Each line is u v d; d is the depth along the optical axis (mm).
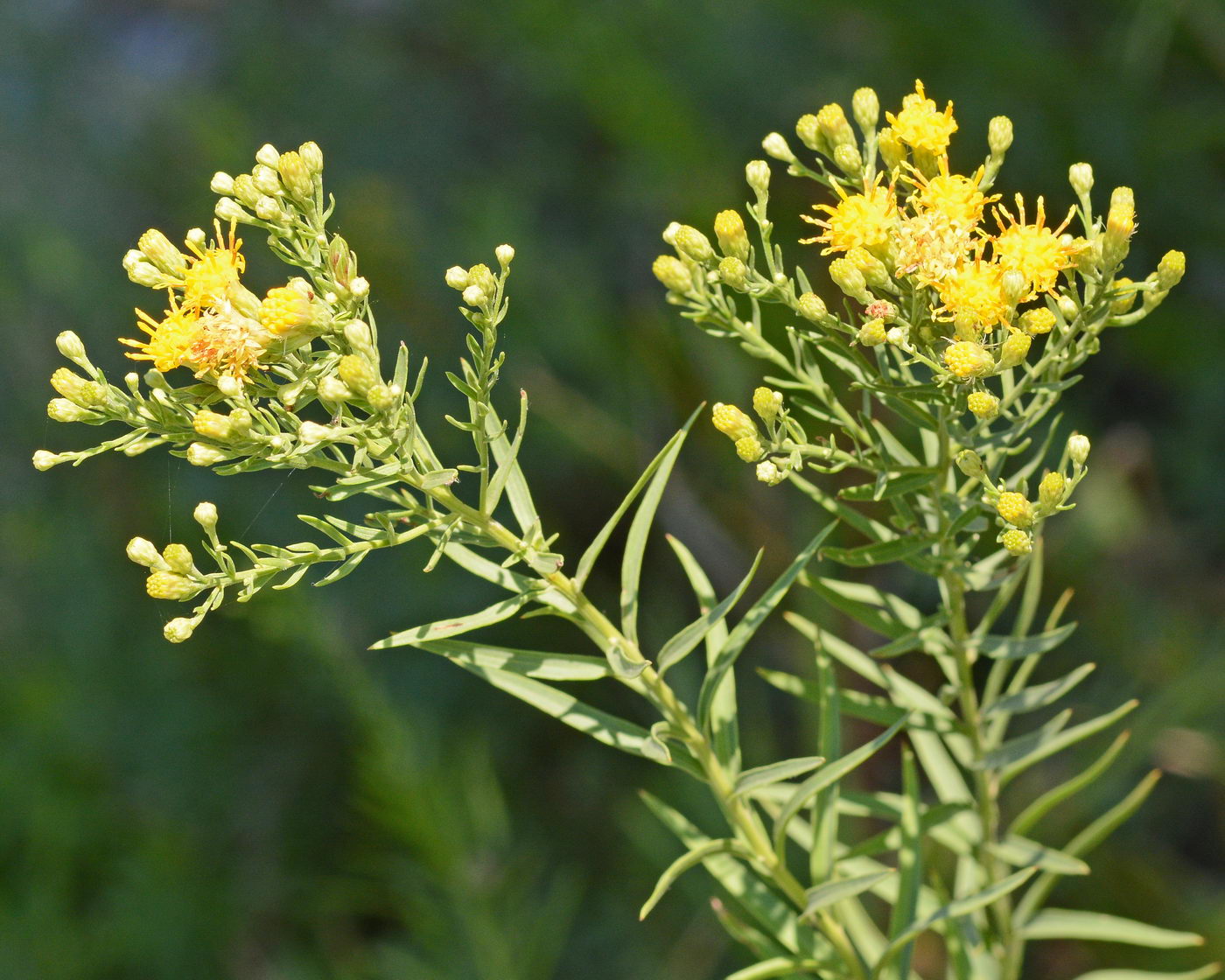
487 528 337
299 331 333
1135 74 537
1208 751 485
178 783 567
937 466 346
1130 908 472
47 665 576
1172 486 552
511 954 446
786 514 500
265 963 542
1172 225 542
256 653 575
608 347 534
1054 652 523
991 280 335
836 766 345
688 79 567
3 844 542
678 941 512
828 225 344
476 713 566
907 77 542
